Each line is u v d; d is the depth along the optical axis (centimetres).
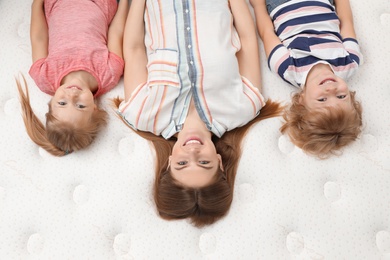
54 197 118
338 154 123
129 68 130
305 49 128
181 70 122
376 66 134
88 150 123
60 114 117
